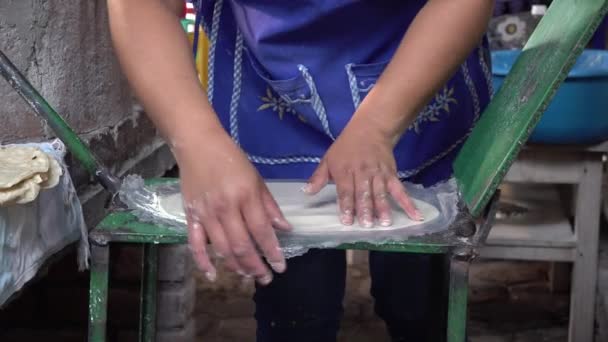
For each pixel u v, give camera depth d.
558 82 0.96
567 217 2.46
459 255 0.99
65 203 1.35
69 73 1.67
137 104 2.05
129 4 1.14
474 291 2.78
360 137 1.07
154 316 1.61
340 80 1.36
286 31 1.33
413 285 1.58
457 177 1.28
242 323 2.53
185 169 1.01
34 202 1.23
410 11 1.36
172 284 2.07
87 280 2.06
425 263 1.57
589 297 2.28
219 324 2.52
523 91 1.14
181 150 1.02
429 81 1.09
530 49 1.35
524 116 1.02
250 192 0.96
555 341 2.42
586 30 0.95
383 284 1.60
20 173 1.19
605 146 2.18
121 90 1.94
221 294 2.74
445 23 1.11
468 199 1.10
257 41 1.35
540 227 2.36
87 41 1.75
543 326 2.53
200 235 0.98
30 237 1.23
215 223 0.97
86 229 1.46
